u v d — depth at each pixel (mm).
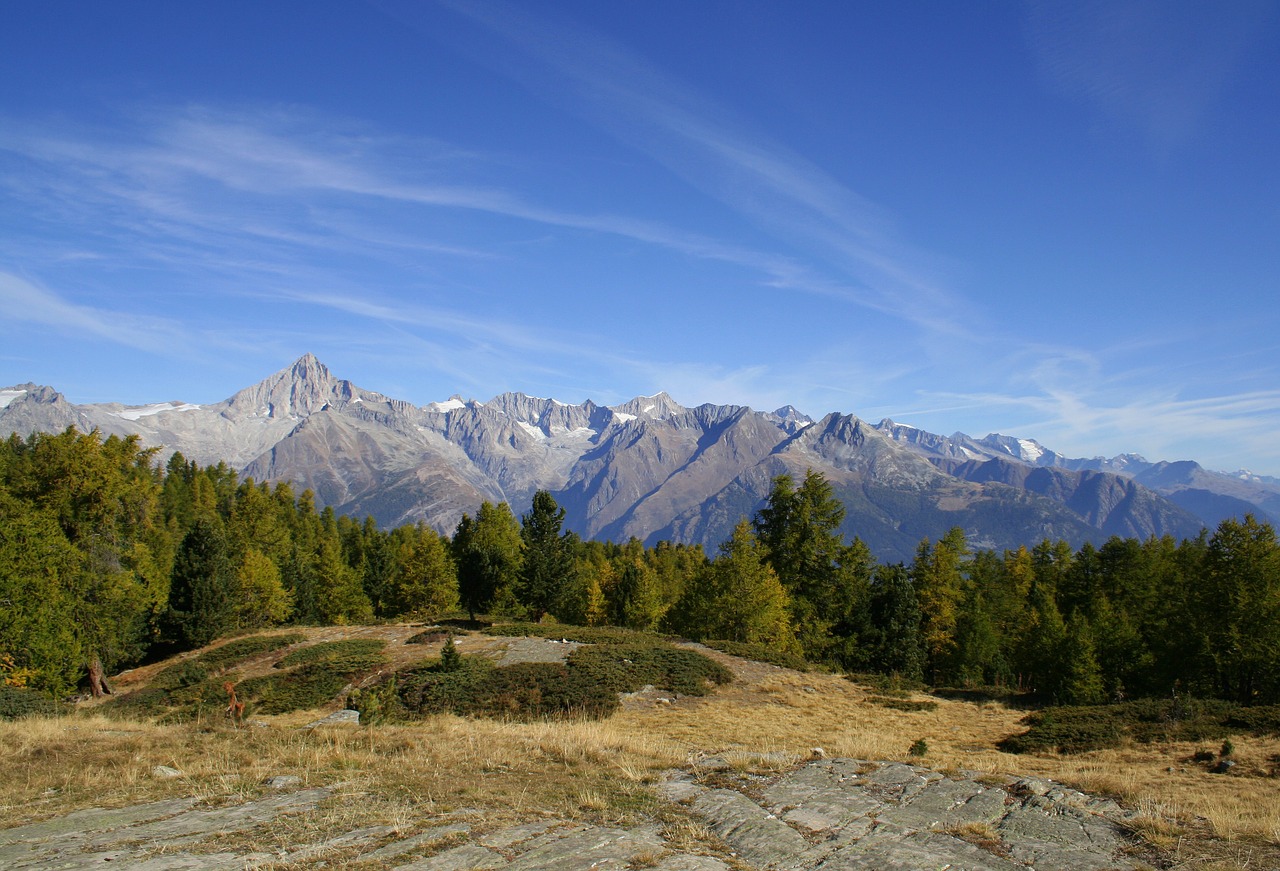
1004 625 70750
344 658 44188
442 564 70688
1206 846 10133
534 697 33844
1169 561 63312
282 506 126125
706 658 41750
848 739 24406
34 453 41281
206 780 12422
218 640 56312
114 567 40844
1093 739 26500
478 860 8695
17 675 30422
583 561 103312
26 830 9711
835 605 61000
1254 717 26578
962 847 9961
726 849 9664
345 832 9688
